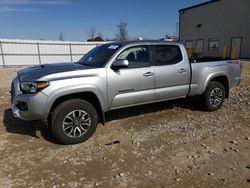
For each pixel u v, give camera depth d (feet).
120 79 15.62
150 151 13.64
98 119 16.20
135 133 16.15
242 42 88.58
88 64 16.66
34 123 17.49
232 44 92.99
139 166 12.13
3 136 15.71
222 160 12.66
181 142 14.74
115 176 11.28
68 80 13.98
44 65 17.02
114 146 14.30
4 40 97.55
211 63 19.98
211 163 12.37
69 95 14.73
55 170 11.85
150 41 17.34
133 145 14.42
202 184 10.68
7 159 12.89
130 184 10.71
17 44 100.12
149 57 16.92
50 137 15.56
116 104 15.90
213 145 14.37
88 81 14.48
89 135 15.03
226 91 21.52
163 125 17.51
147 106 21.43
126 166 12.13
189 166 12.09
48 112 13.69
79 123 14.57
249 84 32.96
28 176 11.36
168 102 22.08
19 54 101.24
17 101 13.97
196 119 18.76
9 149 13.98
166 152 13.52
